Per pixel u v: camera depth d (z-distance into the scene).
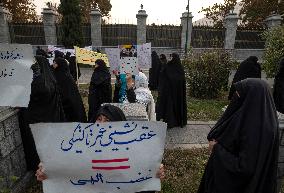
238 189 2.04
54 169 1.86
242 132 2.01
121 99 4.86
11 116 3.42
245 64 7.16
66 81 4.87
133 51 12.30
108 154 1.87
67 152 1.84
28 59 2.51
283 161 3.34
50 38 20.02
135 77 5.12
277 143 2.00
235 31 20.38
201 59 9.29
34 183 3.86
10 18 20.22
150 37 20.64
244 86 2.10
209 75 9.15
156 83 10.35
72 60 9.97
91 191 1.93
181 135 5.92
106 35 20.50
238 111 2.09
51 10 19.72
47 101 3.78
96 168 1.88
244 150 1.95
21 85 2.50
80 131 1.84
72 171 1.88
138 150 1.88
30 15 26.09
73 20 18.84
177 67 6.12
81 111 5.06
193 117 7.12
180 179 4.06
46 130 1.81
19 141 3.65
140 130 1.86
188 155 4.83
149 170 1.92
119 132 1.86
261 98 2.01
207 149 5.09
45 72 3.87
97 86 5.90
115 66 7.51
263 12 23.42
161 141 1.89
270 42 10.63
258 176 1.91
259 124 1.96
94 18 19.83
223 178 2.08
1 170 3.18
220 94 9.66
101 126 1.84
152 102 4.74
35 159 3.83
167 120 6.16
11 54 2.48
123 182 1.92
